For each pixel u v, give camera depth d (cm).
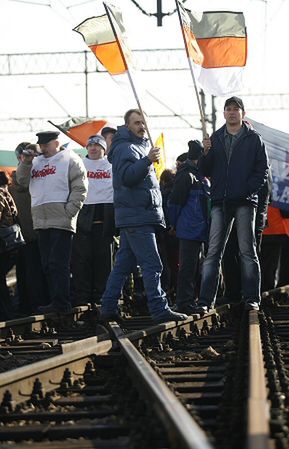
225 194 1291
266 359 862
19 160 1470
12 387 716
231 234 1523
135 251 1152
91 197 1530
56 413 668
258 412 533
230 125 1295
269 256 1783
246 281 1319
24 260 1600
